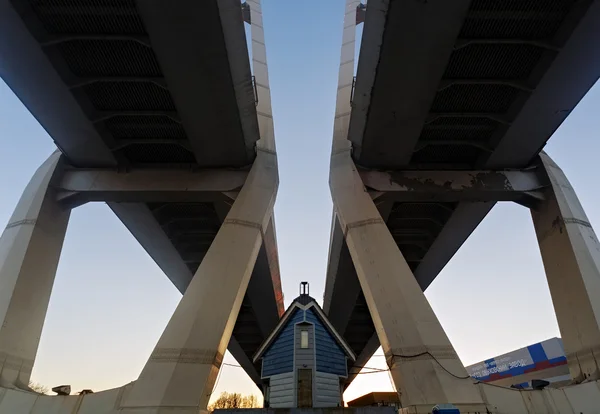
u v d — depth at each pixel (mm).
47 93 11578
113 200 14625
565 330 12641
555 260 13516
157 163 15016
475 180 14836
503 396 9844
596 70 11195
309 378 11609
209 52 10375
